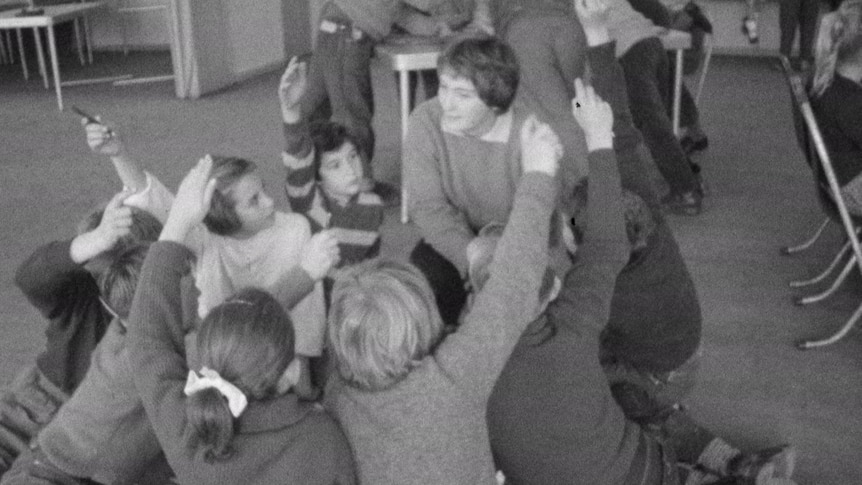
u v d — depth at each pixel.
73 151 5.75
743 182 4.85
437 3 4.36
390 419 1.45
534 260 1.60
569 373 1.69
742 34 8.22
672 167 4.30
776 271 3.75
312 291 2.00
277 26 8.34
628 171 2.31
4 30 8.77
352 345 1.44
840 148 3.13
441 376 1.46
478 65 2.05
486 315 1.53
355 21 4.27
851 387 2.88
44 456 1.95
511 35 2.92
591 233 1.83
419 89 5.75
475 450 1.50
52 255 2.02
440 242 2.28
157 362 1.57
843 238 3.88
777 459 2.28
